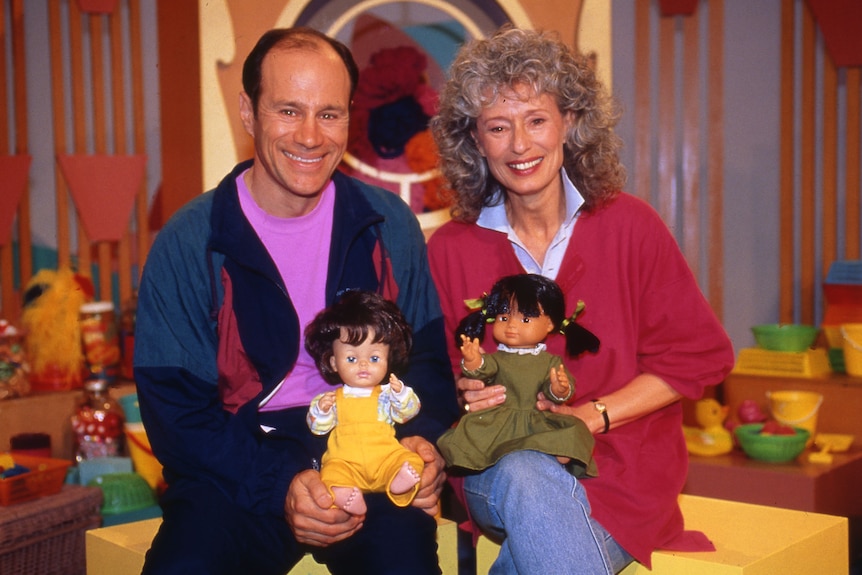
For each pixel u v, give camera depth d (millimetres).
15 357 3260
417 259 2139
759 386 3564
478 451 1883
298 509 1783
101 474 3105
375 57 2961
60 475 2828
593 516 1894
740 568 1891
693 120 4145
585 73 2061
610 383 2055
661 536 2008
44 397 3238
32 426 3213
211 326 1983
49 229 4008
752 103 4195
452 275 2189
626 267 2061
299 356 2018
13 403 3168
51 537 2730
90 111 4070
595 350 2025
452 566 2080
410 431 2006
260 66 1943
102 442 3223
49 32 3928
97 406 3262
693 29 4121
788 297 4133
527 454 1832
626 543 1895
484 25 3031
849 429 3391
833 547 2217
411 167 3002
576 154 2088
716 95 4141
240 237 1970
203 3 2615
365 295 1919
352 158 2963
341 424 1877
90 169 3852
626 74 4281
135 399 3178
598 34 3080
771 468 3070
